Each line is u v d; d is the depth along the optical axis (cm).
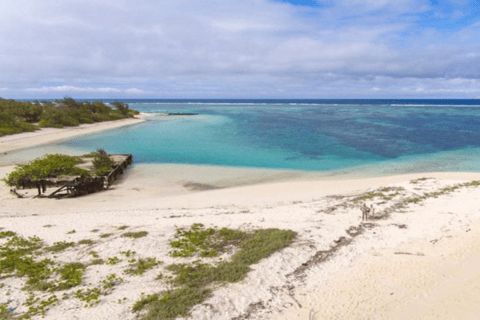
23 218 2002
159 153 4494
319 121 8738
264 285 1247
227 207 2278
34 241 1633
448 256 1412
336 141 5431
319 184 2911
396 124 7862
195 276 1306
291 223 1856
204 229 1777
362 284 1242
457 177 2981
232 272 1329
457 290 1173
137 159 4131
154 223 1872
